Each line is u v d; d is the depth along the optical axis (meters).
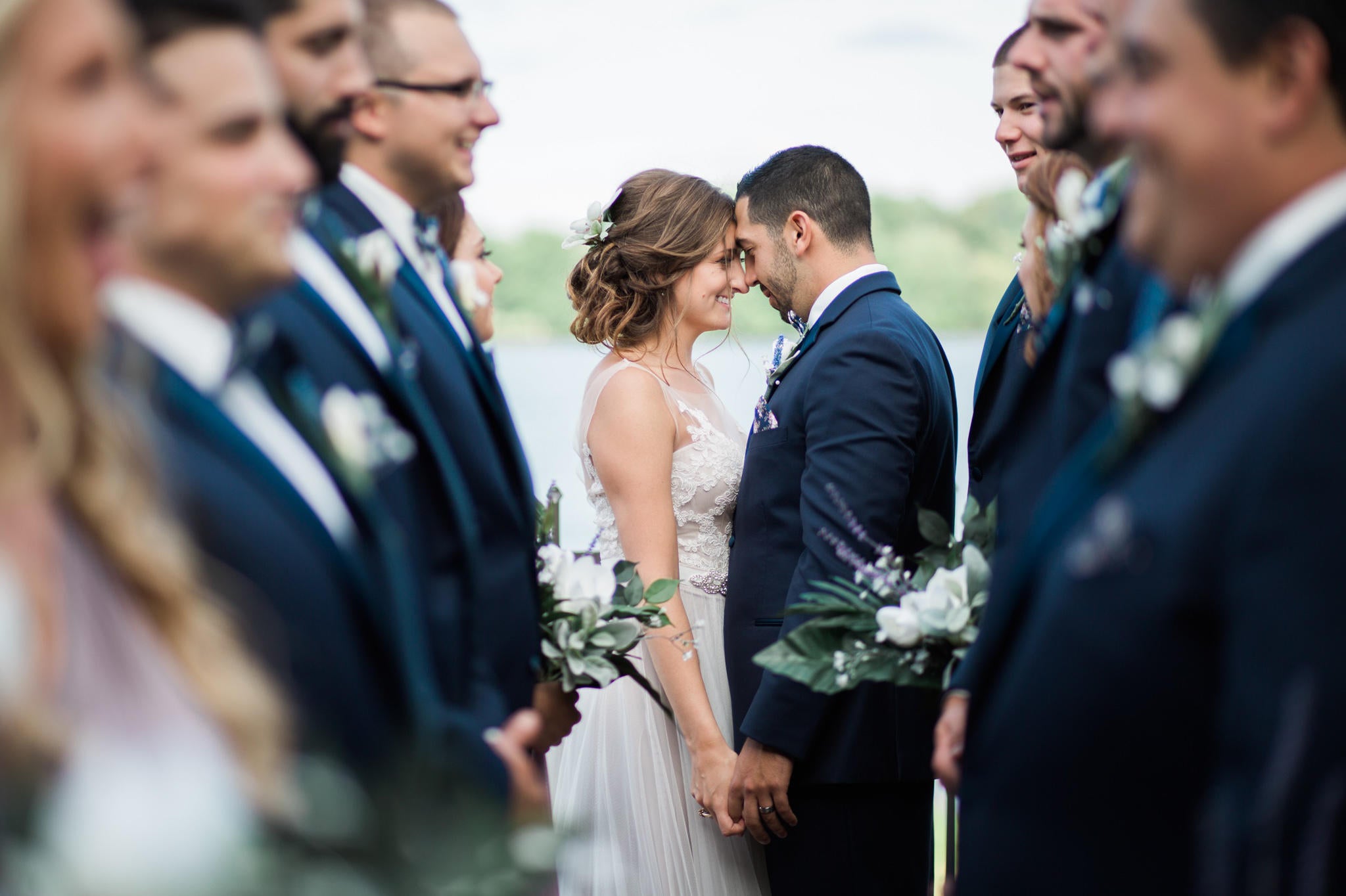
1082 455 1.38
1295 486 0.95
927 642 2.09
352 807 0.96
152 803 0.78
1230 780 0.97
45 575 0.81
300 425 1.29
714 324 3.09
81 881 0.73
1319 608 0.93
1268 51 1.09
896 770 2.68
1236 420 1.04
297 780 0.93
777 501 2.79
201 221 1.10
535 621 1.85
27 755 0.75
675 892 2.86
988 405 2.52
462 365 1.81
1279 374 1.00
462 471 1.74
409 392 1.57
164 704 0.83
